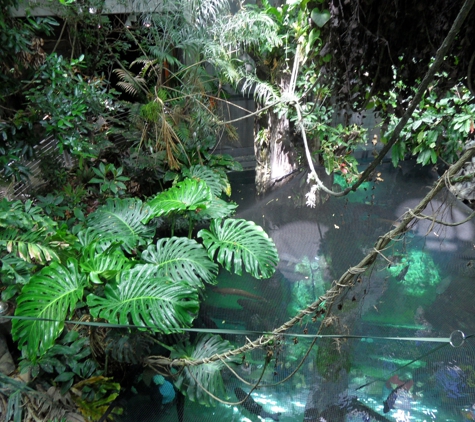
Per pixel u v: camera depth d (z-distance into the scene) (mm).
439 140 4461
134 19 6574
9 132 4371
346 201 4113
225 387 2938
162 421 2961
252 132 6898
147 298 3176
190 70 5785
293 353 2932
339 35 3346
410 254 3496
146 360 3133
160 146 5945
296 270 3566
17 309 3076
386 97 3605
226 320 3334
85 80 6297
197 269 3680
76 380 3322
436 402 2660
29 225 3508
